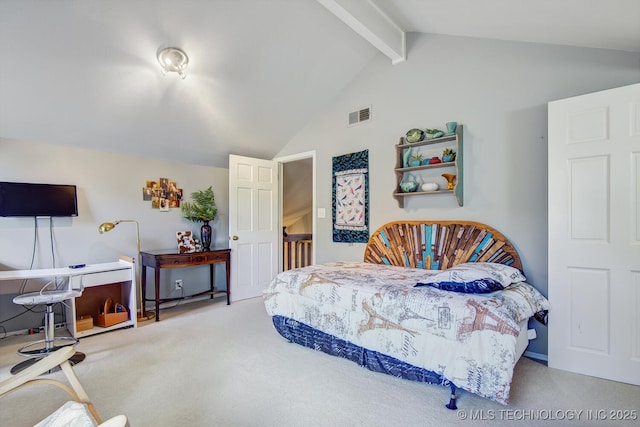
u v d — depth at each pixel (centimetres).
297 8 295
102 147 362
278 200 498
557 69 261
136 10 253
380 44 324
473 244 297
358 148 396
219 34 295
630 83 232
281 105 406
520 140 278
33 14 232
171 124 370
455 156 306
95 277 313
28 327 324
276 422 181
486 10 238
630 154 216
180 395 209
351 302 247
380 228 365
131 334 318
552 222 244
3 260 308
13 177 313
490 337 187
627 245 217
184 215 434
